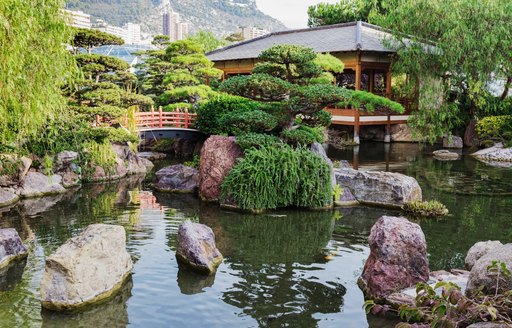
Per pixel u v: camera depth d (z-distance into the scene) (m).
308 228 13.27
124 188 18.17
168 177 18.14
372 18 40.81
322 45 30.11
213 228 13.20
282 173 15.28
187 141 26.41
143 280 9.52
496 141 27.59
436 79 27.50
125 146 21.27
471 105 30.09
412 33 27.38
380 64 29.89
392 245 8.79
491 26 25.59
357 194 16.06
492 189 17.62
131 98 18.80
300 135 16.56
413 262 8.79
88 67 17.80
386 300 8.40
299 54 16.28
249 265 10.45
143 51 32.12
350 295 8.91
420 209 14.50
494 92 29.28
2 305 8.42
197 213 14.70
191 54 27.77
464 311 6.45
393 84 37.53
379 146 28.78
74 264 8.41
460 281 8.67
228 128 21.77
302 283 9.48
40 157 17.61
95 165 19.31
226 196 15.44
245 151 16.11
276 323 7.88
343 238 12.41
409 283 8.67
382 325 7.80
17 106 10.35
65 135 18.34
